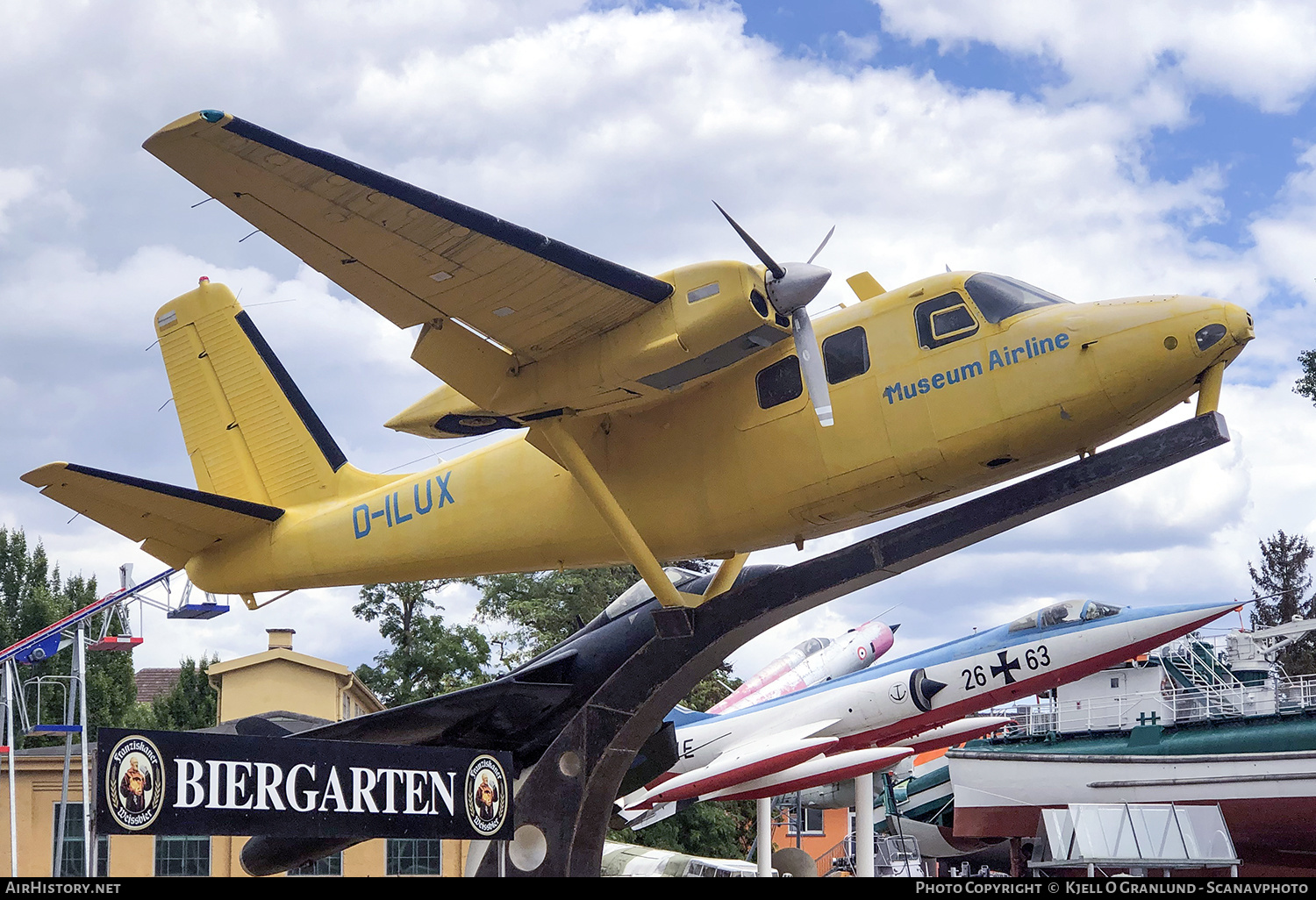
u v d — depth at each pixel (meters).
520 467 13.93
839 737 25.25
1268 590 58.38
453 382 12.35
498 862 12.09
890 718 24.95
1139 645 23.81
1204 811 15.45
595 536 13.28
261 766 9.65
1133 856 15.09
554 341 11.85
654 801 24.36
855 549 11.77
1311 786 24.34
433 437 14.09
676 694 12.29
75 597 49.78
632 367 11.42
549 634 42.06
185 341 17.12
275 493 16.25
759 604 12.05
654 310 11.29
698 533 12.67
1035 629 24.61
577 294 11.10
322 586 15.63
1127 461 10.83
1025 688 24.36
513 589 43.78
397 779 10.35
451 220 10.34
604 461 13.16
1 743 23.75
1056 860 15.31
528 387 12.12
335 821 9.94
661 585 12.21
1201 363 10.56
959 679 24.80
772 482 12.09
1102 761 27.44
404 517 14.71
